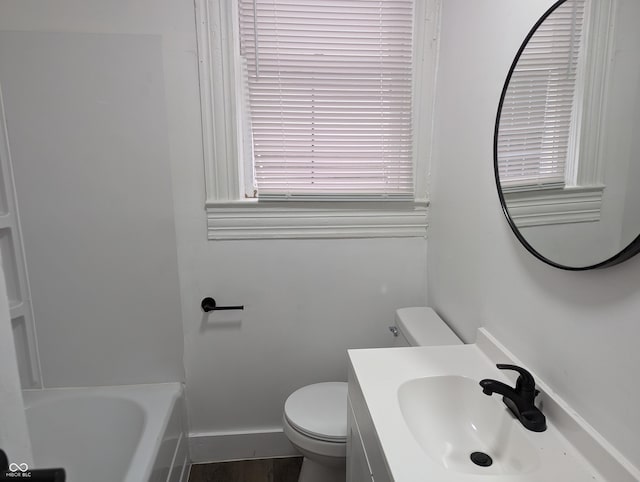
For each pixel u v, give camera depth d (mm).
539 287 1033
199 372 1931
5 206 1674
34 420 1733
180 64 1666
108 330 1839
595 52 821
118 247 1774
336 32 1739
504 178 1157
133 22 1620
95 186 1712
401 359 1271
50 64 1598
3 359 542
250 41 1714
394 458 851
